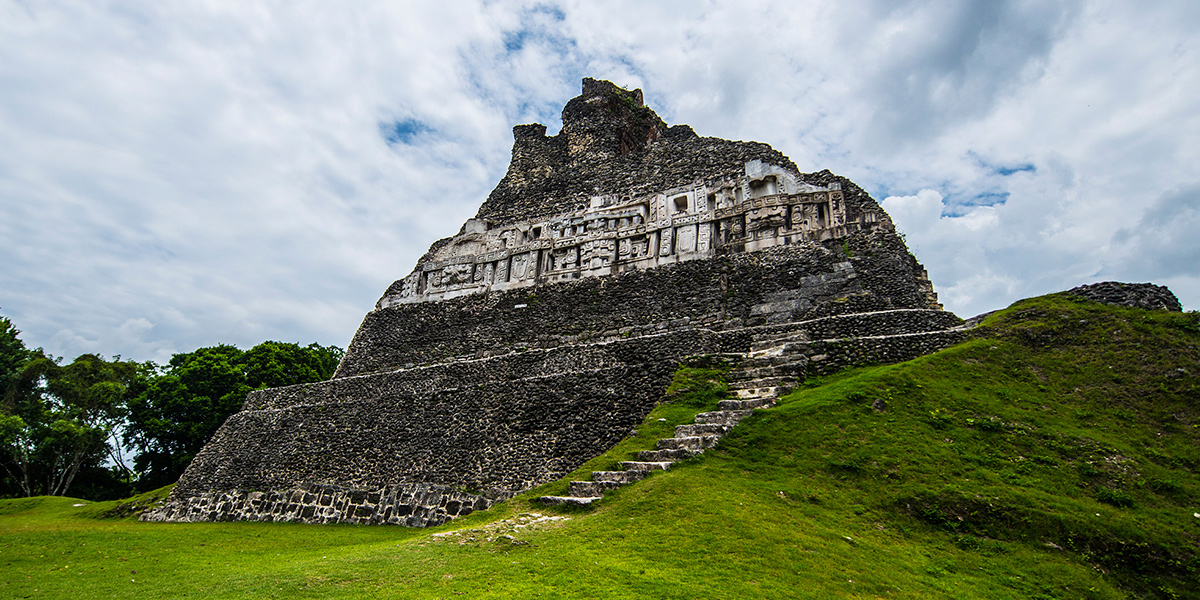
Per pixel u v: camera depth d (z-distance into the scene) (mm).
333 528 18484
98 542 16016
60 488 33594
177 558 13961
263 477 22516
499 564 9984
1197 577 10102
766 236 25000
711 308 23750
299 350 41844
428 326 29344
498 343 26906
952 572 10219
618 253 27641
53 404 35156
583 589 8867
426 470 19672
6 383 35719
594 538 10969
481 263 30469
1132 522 11062
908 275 21312
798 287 22812
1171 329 15914
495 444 19109
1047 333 17094
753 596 8805
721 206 26828
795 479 12766
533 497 14070
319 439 22891
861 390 15211
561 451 17750
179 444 36594
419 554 10812
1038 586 9922
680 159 29453
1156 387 14617
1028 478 12375
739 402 16266
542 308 27250
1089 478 12344
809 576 9547
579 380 19703
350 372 29297
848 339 18500
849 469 12898
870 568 10023
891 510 11844
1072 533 10906
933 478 12398
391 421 22078
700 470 13211
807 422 14484
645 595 8688
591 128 33594
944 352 16859
